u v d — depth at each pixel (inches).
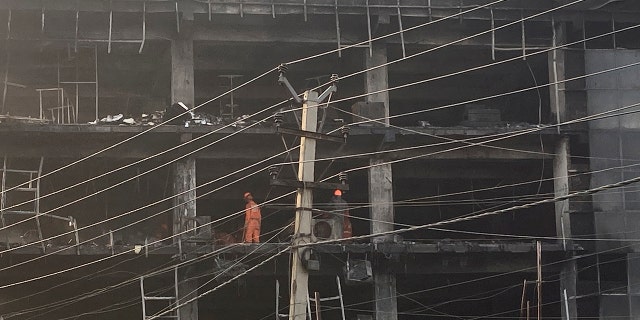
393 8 1419.8
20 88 1494.8
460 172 1549.0
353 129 1379.2
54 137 1342.3
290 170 1494.8
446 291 1640.0
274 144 1402.6
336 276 1395.2
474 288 1636.3
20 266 1338.6
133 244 1391.5
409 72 1585.9
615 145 1439.5
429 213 1763.0
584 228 1421.0
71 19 1379.2
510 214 1662.2
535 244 1393.9
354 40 1445.6
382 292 1384.1
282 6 1391.5
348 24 1435.8
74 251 1304.1
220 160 1444.4
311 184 896.3
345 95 1584.6
